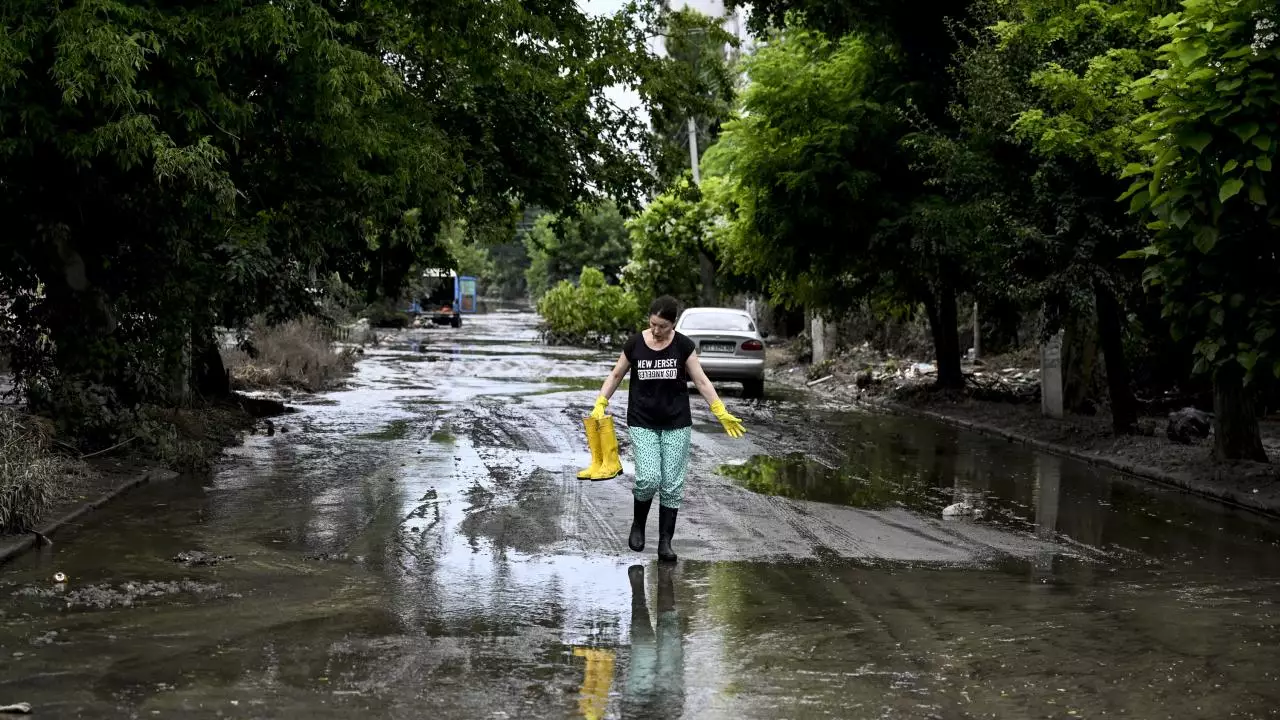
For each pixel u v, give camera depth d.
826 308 25.14
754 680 5.43
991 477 12.71
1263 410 18.20
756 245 22.58
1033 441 15.68
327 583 7.33
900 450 15.09
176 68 10.65
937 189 19.47
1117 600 7.12
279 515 9.69
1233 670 5.62
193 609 6.55
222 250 14.97
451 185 15.12
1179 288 10.77
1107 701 5.16
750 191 21.31
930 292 22.27
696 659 5.78
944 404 20.88
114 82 9.98
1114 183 14.30
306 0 10.99
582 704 5.05
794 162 19.61
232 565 7.77
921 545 8.92
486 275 131.62
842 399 23.97
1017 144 14.45
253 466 12.60
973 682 5.43
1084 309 14.05
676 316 8.41
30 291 12.47
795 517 10.05
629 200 21.81
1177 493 11.70
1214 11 9.32
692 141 41.28
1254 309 9.97
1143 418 17.77
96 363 12.23
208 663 5.53
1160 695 5.25
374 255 19.92
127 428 12.00
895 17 18.45
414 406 20.05
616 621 6.52
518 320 86.75
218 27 10.64
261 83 11.79
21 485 8.36
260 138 12.45
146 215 12.30
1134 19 13.09
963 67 15.89
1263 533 9.56
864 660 5.78
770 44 21.44
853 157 19.75
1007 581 7.68
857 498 11.14
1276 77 9.19
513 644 6.00
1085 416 18.19
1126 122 12.96
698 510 10.32
